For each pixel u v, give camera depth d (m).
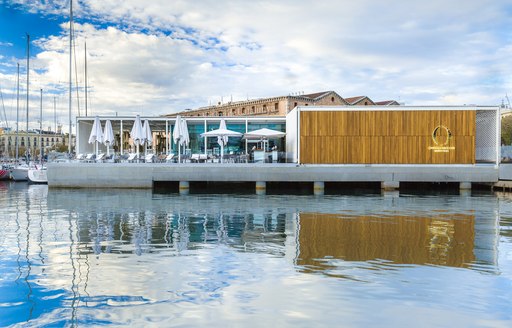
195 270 7.91
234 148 37.34
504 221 14.00
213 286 6.99
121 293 6.65
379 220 14.16
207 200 20.97
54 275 7.56
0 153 84.69
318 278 7.42
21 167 41.72
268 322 5.59
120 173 26.89
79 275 7.57
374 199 21.70
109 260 8.61
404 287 6.97
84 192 24.91
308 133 27.42
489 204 19.33
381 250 9.55
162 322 5.59
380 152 27.36
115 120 33.38
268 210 16.89
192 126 37.06
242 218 14.62
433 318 5.77
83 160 28.36
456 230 12.20
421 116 27.41
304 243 10.33
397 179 26.66
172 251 9.45
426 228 12.56
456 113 27.36
